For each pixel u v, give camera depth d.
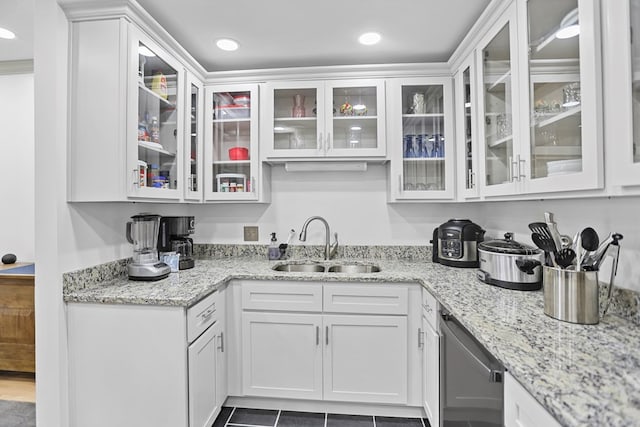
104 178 1.54
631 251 1.17
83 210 1.65
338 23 1.84
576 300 1.12
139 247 1.87
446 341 1.45
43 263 1.50
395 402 1.88
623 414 0.64
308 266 2.47
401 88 2.22
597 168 0.95
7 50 2.24
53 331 1.50
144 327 1.50
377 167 2.55
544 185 1.20
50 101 1.49
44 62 1.50
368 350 1.89
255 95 2.29
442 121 2.25
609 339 0.99
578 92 1.05
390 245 2.54
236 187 2.35
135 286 1.69
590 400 0.69
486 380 1.05
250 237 2.63
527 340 0.99
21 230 2.55
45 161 1.50
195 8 1.70
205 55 2.21
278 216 2.61
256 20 1.80
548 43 1.21
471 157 1.91
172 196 1.90
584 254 1.16
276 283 1.95
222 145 2.42
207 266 2.23
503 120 1.58
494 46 1.66
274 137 2.33
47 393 1.51
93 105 1.54
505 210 2.10
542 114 1.25
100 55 1.54
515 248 1.63
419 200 2.21
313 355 1.92
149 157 1.83
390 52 2.18
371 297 1.89
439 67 2.18
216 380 1.80
